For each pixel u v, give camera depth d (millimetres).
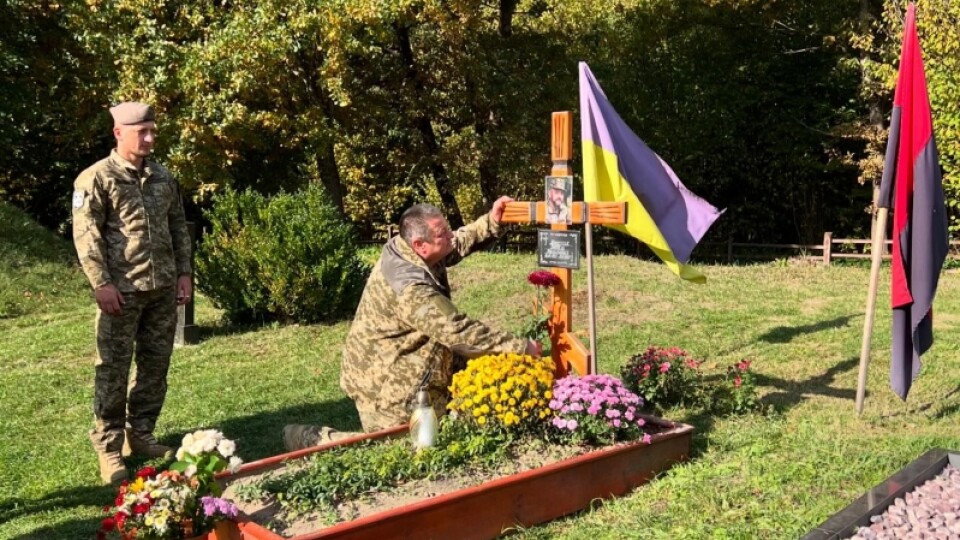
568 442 4484
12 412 6844
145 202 5332
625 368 6328
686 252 5488
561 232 5074
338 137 17188
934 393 6391
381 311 4797
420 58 20391
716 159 22203
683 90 21578
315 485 3852
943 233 5527
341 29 15328
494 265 13289
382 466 4055
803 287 12023
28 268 13094
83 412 6867
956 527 3508
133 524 3562
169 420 6531
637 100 21781
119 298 5105
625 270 12781
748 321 9641
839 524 3484
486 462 4215
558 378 5180
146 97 15773
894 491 3838
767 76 21000
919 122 5367
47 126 20781
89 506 4801
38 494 5016
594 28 21609
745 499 4297
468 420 4551
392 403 4781
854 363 7434
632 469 4547
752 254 20391
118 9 16062
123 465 5293
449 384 4918
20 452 5828
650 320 9859
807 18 19844
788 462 4824
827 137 20609
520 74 20219
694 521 4043
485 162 21156
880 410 5945
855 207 21422
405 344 4758
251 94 16359
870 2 18719
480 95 20125
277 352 8953
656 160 5508
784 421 5754
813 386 6777
